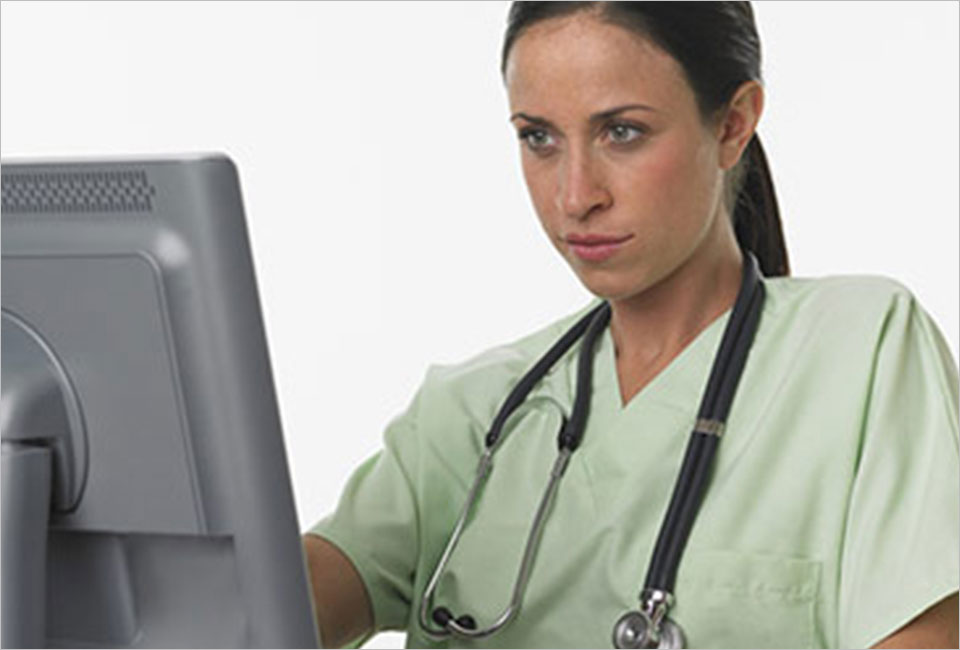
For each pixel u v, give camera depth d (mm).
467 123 3123
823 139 2986
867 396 1692
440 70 3121
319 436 3229
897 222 2975
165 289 1160
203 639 1222
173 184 1152
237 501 1165
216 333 1153
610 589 1734
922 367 1700
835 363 1719
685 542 1681
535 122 1652
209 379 1158
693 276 1787
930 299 2955
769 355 1751
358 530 1938
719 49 1656
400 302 3178
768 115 2988
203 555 1209
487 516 1841
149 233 1166
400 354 3186
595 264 1665
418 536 1936
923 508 1599
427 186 3148
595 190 1636
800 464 1684
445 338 3164
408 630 1931
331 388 3217
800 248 2996
